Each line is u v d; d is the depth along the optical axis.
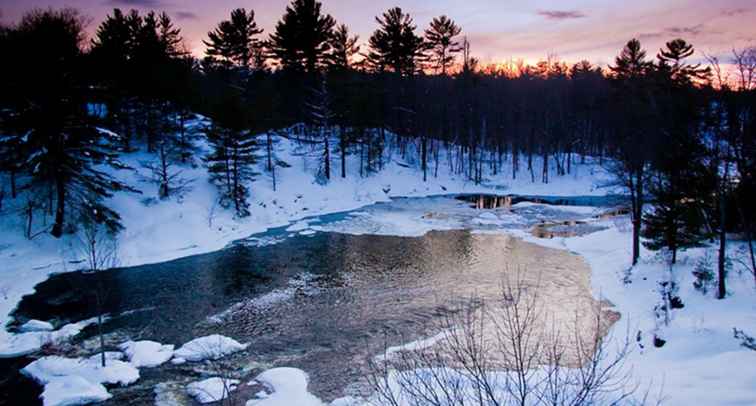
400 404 7.40
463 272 23.45
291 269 24.05
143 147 40.72
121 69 37.44
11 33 23.34
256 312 18.25
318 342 15.56
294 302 19.31
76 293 20.20
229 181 35.28
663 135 20.08
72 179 26.11
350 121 50.06
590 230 33.75
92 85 25.39
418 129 62.06
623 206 42.97
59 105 23.56
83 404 11.95
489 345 14.47
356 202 44.84
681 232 20.42
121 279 22.34
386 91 56.97
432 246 29.05
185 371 13.70
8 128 23.62
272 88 52.22
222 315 17.92
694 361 12.05
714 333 13.27
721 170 17.75
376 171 52.06
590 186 56.91
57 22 23.94
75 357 14.41
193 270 23.83
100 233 26.30
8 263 22.39
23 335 15.85
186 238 29.20
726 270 17.44
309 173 46.91
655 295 18.28
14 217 25.09
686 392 9.98
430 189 53.19
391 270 23.88
